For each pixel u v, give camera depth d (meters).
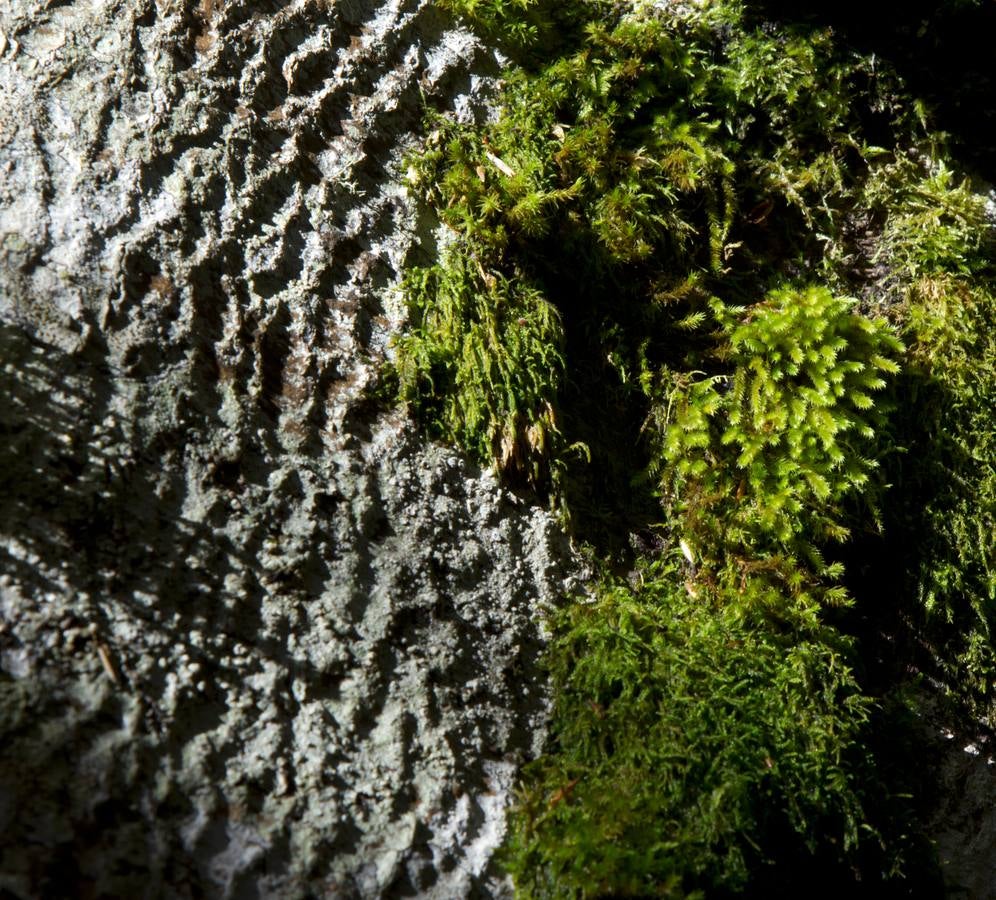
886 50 0.57
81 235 0.50
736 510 0.54
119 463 0.49
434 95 0.55
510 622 0.52
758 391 0.54
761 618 0.53
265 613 0.50
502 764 0.50
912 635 0.55
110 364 0.50
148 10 0.53
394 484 0.52
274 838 0.48
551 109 0.56
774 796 0.51
